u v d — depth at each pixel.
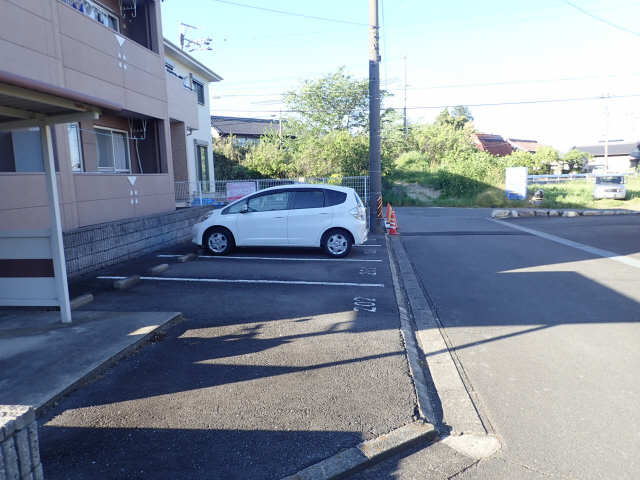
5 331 5.28
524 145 79.56
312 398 3.99
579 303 7.29
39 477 2.25
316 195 10.83
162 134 13.66
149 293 7.32
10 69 7.73
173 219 12.59
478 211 27.58
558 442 3.48
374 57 15.81
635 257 11.49
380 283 8.26
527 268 10.15
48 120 5.20
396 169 41.34
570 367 4.86
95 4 11.96
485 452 3.38
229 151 32.19
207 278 8.41
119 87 11.23
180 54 19.23
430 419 3.76
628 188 36.50
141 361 4.69
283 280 8.36
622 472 3.11
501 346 5.49
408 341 5.50
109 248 9.45
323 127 42.03
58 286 5.52
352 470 3.10
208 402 3.88
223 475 2.98
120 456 3.15
